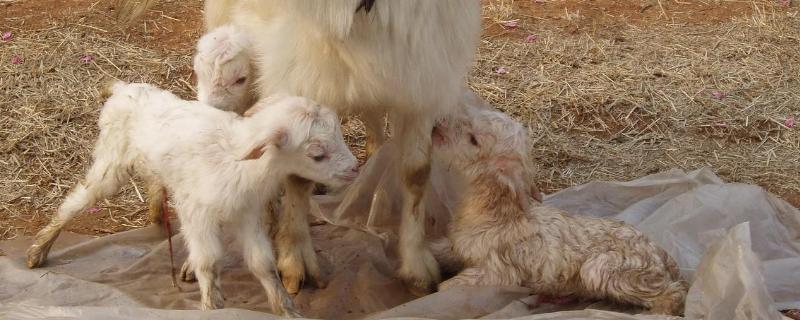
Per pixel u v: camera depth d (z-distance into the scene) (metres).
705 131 3.68
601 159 3.54
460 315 2.76
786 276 2.90
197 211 2.66
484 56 4.02
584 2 4.43
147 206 3.24
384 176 3.14
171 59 3.90
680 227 3.04
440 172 3.17
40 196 3.27
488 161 2.85
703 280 2.64
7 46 3.90
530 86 3.84
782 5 4.41
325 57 2.73
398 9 2.68
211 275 2.69
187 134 2.66
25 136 3.46
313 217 3.16
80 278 2.88
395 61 2.72
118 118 2.80
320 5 2.63
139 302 2.79
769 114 3.74
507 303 2.81
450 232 2.95
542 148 3.57
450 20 2.77
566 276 2.83
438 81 2.79
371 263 2.97
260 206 2.70
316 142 2.60
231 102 2.87
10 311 2.53
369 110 2.89
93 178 2.86
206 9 3.13
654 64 4.01
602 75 3.92
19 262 2.92
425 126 2.87
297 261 2.90
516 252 2.84
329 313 2.84
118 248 3.02
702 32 4.23
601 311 2.57
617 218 3.11
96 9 4.17
